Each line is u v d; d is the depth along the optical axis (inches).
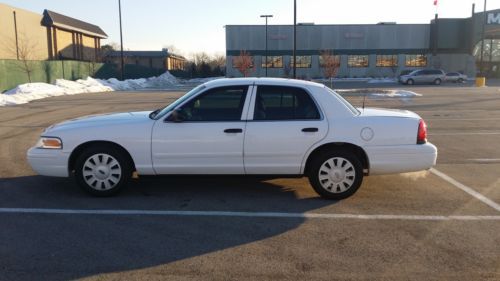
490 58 2455.7
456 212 227.1
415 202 243.8
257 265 166.6
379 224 210.1
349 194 246.4
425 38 2519.7
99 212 226.4
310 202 243.4
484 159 359.3
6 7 1769.2
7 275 158.4
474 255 175.0
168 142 242.2
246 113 242.4
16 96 1045.8
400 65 2541.8
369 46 2534.5
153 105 911.7
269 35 2536.9
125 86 1769.2
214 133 240.4
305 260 170.9
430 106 839.1
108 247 183.2
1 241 188.9
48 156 245.6
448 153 384.8
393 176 298.8
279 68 2556.6
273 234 197.6
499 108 798.5
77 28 2300.7
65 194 256.7
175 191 263.3
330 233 198.5
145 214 223.6
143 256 174.7
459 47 2497.5
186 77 2947.8
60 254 176.1
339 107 245.1
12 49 1806.1
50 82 1505.9
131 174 251.9
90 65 1840.6
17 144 430.9
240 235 196.5
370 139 242.1
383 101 959.0
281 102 244.5
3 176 298.2
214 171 244.7
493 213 225.6
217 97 245.1
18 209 230.4
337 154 242.7
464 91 1316.4
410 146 243.8
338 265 166.4
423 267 164.7
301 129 240.4
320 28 2529.5
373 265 166.4
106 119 256.7
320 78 2532.0
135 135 242.5
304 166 244.5
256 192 261.9
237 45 2546.8
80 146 247.8
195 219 216.7
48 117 687.1
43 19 2054.6
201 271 161.8
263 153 241.4
